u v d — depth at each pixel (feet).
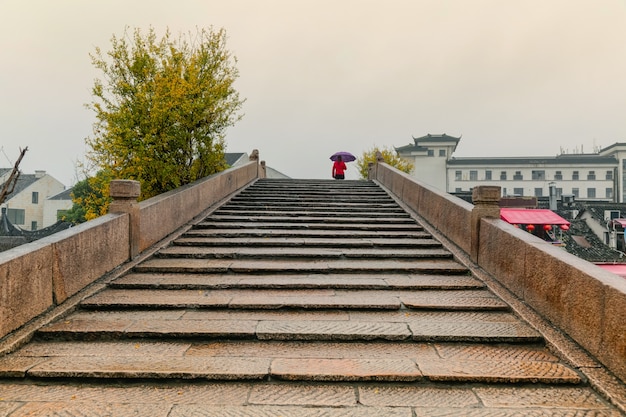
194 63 32.71
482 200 20.04
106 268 18.15
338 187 44.34
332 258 21.85
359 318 14.60
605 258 77.05
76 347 12.53
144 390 10.45
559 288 13.12
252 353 12.20
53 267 14.65
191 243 23.75
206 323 13.98
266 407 9.69
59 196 155.22
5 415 9.24
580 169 182.39
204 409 9.59
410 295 16.66
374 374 10.81
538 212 86.17
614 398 9.61
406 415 9.37
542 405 9.72
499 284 17.43
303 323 14.05
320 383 10.78
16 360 11.49
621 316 10.24
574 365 11.09
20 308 12.99
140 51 31.60
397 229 28.04
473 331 13.26
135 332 13.15
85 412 9.41
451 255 21.84
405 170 107.86
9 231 106.63
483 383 10.70
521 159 184.55
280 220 29.66
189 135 32.01
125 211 20.08
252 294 16.78
